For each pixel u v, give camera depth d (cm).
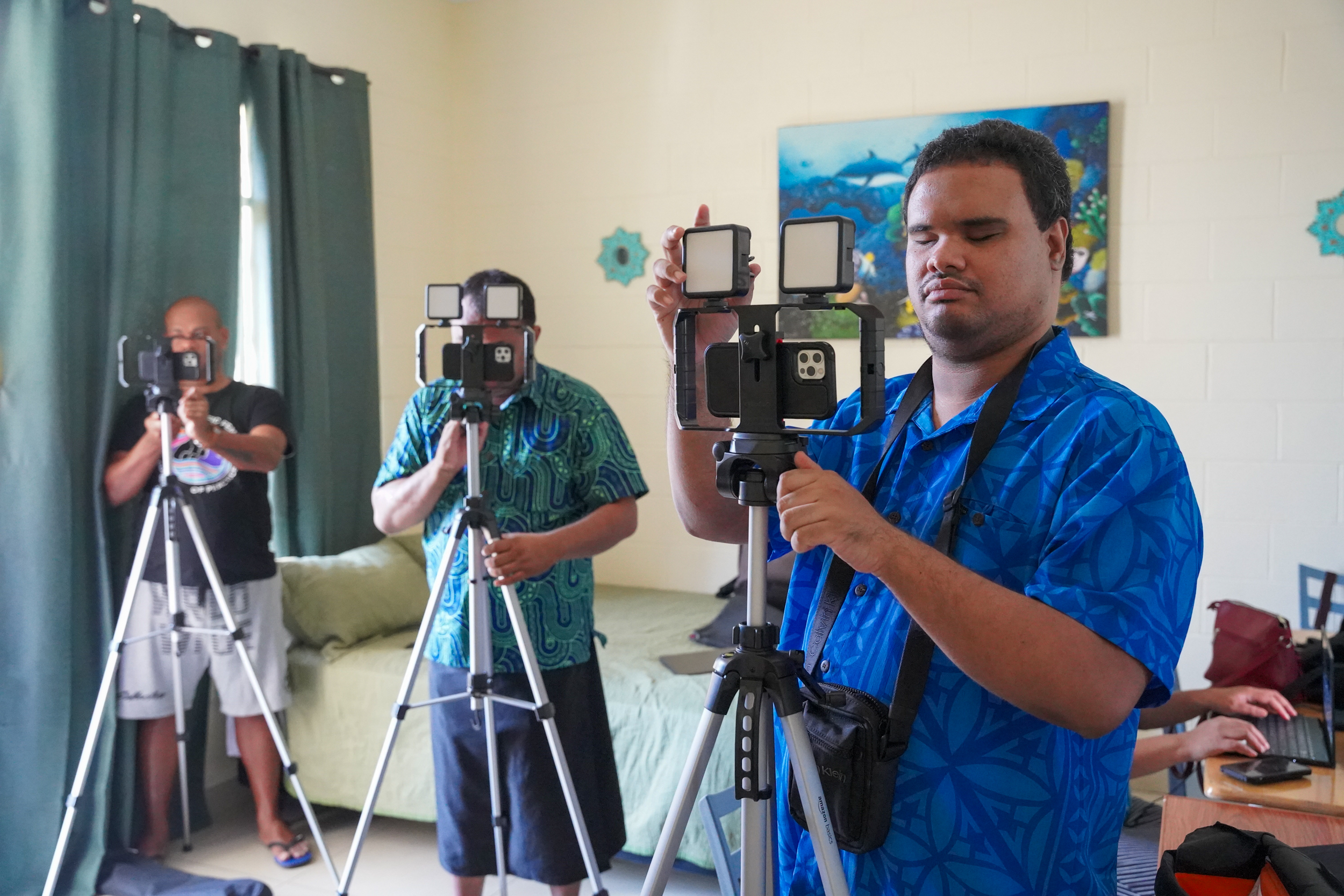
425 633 215
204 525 291
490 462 219
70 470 272
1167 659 94
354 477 379
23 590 264
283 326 348
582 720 223
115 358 284
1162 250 339
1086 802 105
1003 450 108
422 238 429
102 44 282
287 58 347
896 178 369
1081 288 346
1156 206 339
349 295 377
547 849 214
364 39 397
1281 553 331
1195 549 100
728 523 130
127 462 278
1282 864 108
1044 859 102
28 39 263
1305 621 315
